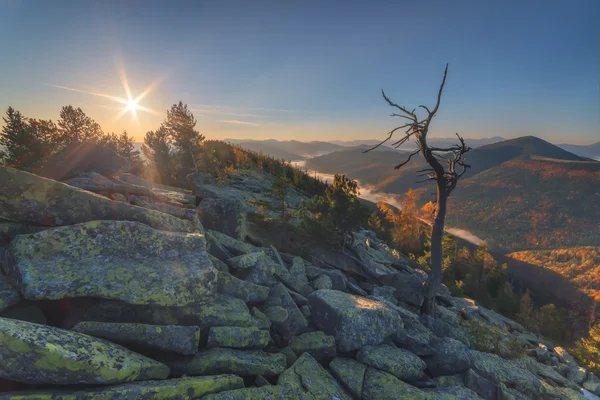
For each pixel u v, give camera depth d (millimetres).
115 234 9453
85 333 7477
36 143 35844
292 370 9281
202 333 9289
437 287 21203
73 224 9625
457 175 20297
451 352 12516
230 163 82062
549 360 21172
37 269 7875
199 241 10992
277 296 12977
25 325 6227
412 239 79125
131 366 6695
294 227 26500
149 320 8609
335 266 24594
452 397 10180
